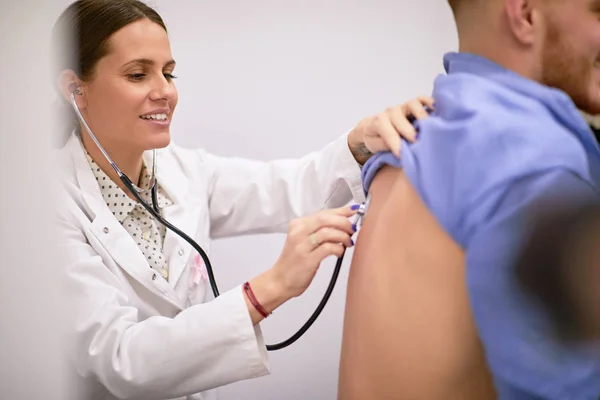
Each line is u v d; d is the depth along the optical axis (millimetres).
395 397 667
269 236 1560
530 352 538
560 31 643
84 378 1045
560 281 524
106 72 1142
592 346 532
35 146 600
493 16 677
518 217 537
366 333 701
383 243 692
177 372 989
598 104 673
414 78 1504
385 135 735
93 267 1086
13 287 601
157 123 1184
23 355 608
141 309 1167
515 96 626
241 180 1414
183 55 1479
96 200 1184
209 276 1171
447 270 608
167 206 1291
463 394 630
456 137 600
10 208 597
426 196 616
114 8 1142
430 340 630
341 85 1505
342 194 1280
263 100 1507
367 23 1481
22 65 591
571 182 537
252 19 1475
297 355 1543
